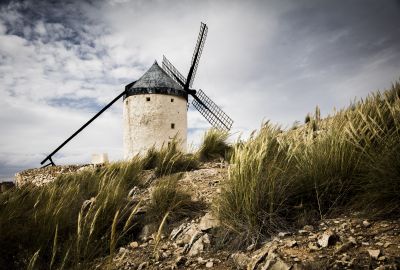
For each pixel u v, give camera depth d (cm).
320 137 381
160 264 303
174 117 2111
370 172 286
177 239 359
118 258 329
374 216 270
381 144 317
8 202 408
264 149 356
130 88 2145
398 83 496
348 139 332
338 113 438
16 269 321
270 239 289
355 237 246
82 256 308
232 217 321
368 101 441
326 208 312
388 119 374
